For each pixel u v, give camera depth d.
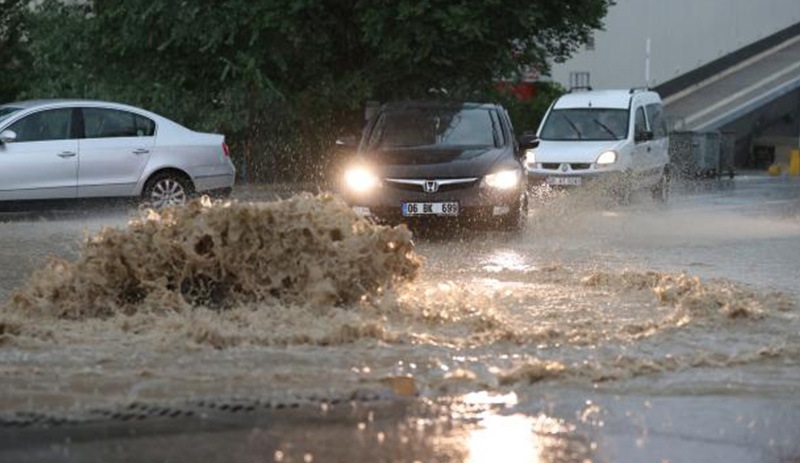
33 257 33.09
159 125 46.44
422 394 16.66
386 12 63.12
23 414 15.16
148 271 22.64
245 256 22.84
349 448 13.87
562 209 53.41
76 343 19.94
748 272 31.08
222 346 19.73
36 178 43.84
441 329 21.31
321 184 68.25
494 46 65.62
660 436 14.78
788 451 14.27
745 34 141.00
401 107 44.16
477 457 13.62
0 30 73.38
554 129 60.09
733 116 115.88
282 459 13.35
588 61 114.50
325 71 67.62
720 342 20.58
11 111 44.56
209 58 67.56
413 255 24.50
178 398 16.20
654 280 26.69
